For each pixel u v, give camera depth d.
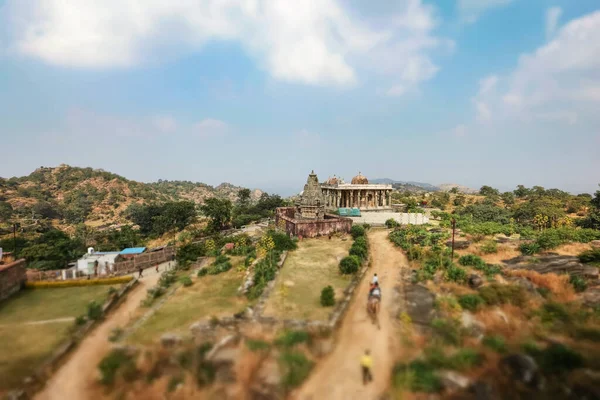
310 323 23.83
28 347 23.17
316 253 44.38
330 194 87.00
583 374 17.30
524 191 140.88
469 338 21.81
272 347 20.88
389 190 86.38
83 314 28.97
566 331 22.52
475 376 17.81
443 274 33.09
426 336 22.62
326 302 27.27
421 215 73.38
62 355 22.23
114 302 32.09
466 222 65.00
